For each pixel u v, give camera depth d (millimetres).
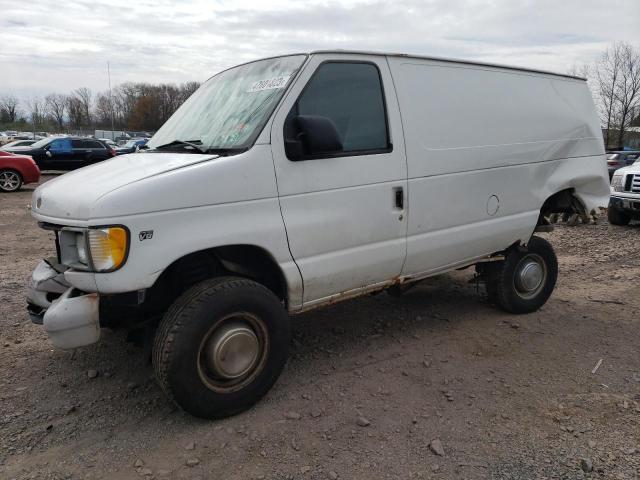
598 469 2881
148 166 3197
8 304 5355
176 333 3027
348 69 3689
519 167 4777
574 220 5660
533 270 5184
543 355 4316
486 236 4594
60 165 22078
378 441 3113
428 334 4715
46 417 3340
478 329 4848
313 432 3189
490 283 5105
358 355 4266
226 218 3129
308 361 4145
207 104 3938
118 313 3305
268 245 3299
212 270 3508
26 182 16781
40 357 4172
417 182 4016
